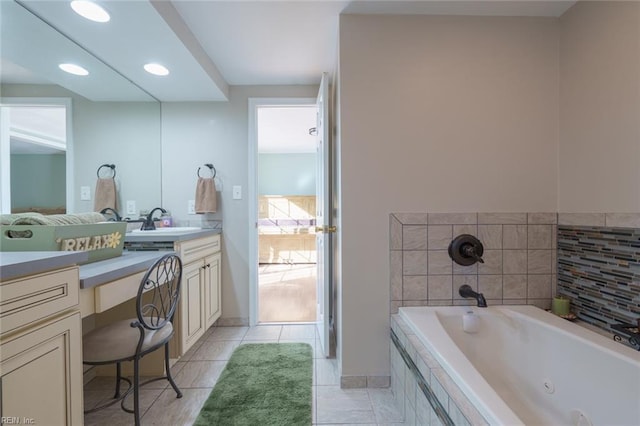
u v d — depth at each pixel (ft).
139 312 4.30
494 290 5.77
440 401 3.43
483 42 5.68
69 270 3.24
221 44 6.40
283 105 8.57
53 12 4.56
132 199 7.45
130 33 5.17
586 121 5.13
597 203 4.96
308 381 5.76
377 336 5.71
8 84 4.71
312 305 10.25
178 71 6.68
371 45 5.61
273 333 8.03
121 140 7.09
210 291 7.66
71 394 3.23
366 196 5.68
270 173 19.52
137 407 4.36
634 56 4.35
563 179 5.63
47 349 2.94
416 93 5.66
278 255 18.16
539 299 5.78
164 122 8.45
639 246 4.32
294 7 5.28
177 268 5.74
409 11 5.54
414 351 4.26
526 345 4.85
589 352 3.99
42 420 2.88
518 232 5.77
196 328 6.82
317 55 6.90
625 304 4.49
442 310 5.42
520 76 5.72
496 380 4.88
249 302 8.54
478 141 5.72
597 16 4.91
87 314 3.78
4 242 4.12
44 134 5.28
